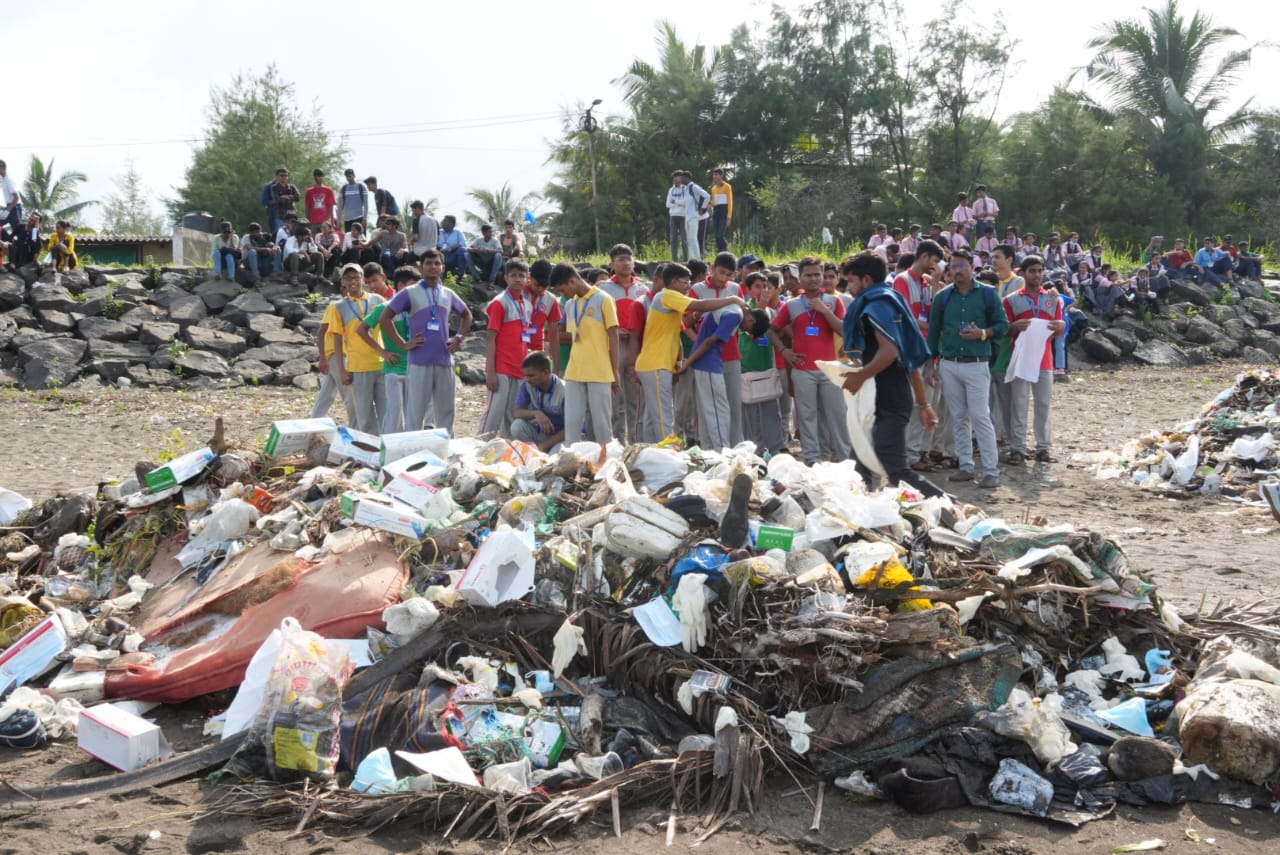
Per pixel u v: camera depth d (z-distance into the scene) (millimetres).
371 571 5074
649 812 3752
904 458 6328
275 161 42344
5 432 12898
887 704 4027
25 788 3887
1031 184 39719
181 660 4758
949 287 9867
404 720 4137
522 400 9297
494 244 21031
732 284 9664
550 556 4883
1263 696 3959
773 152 40344
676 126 39375
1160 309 23797
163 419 14047
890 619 4211
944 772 3820
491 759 3984
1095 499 9453
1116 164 39906
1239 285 25969
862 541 4840
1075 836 3561
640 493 5582
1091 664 4691
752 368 10172
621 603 4652
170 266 19953
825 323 9625
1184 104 40250
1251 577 6582
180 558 5680
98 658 4871
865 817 3703
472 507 5746
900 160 41969
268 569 5098
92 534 6133
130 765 4070
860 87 40031
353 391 10148
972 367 9758
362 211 20297
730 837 3574
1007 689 4121
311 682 4051
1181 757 3961
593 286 9914
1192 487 9828
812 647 4168
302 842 3527
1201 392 17828
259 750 3969
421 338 9422
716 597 4422
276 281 19438
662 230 39438
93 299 17969
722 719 3943
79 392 15891
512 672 4512
